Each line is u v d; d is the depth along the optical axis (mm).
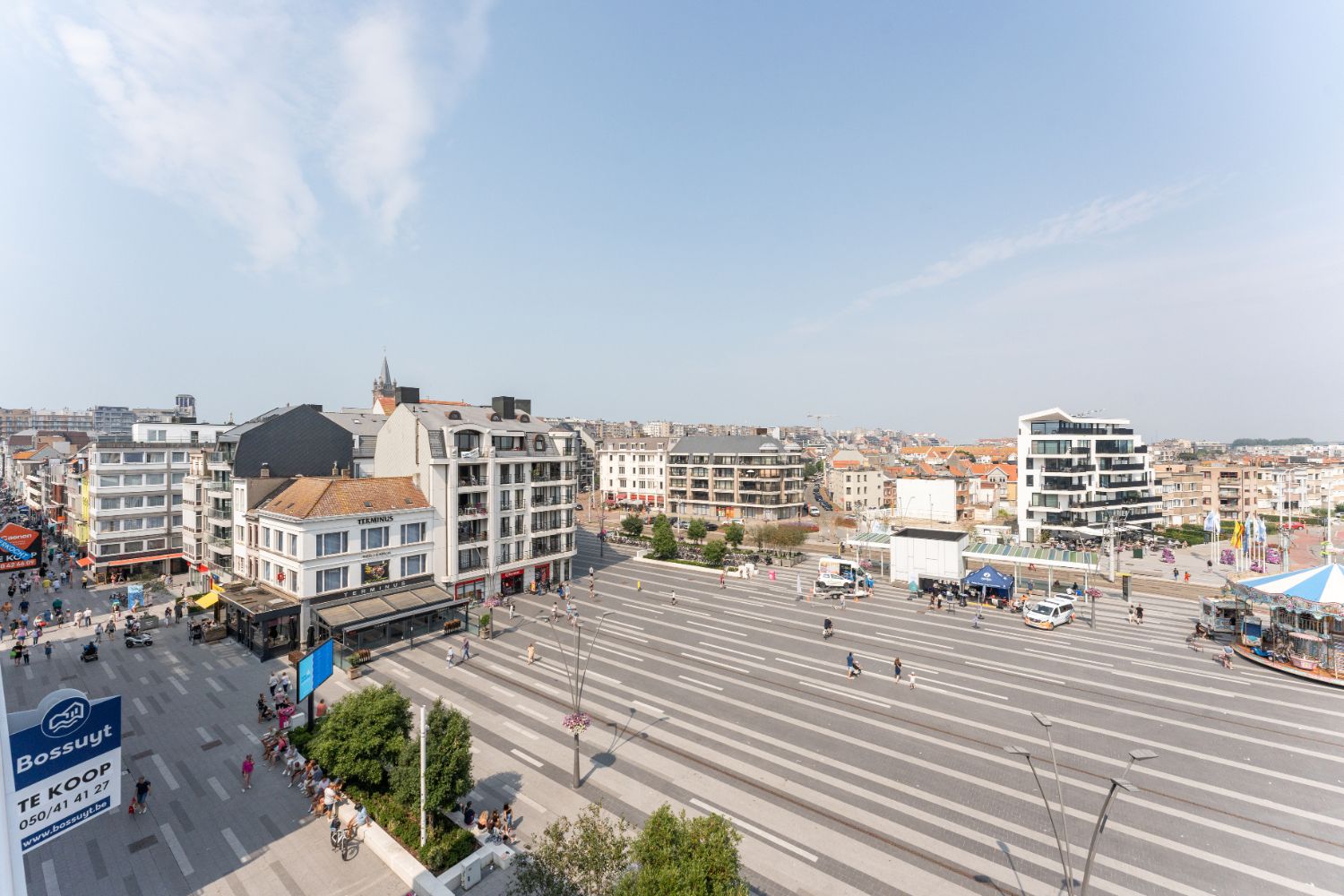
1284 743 32219
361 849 24141
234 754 31109
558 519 69625
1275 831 24891
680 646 48250
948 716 35500
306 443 66438
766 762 30203
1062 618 54844
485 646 47656
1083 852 23594
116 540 71125
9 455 156500
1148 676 41875
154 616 54375
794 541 92188
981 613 58219
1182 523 122312
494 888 21984
